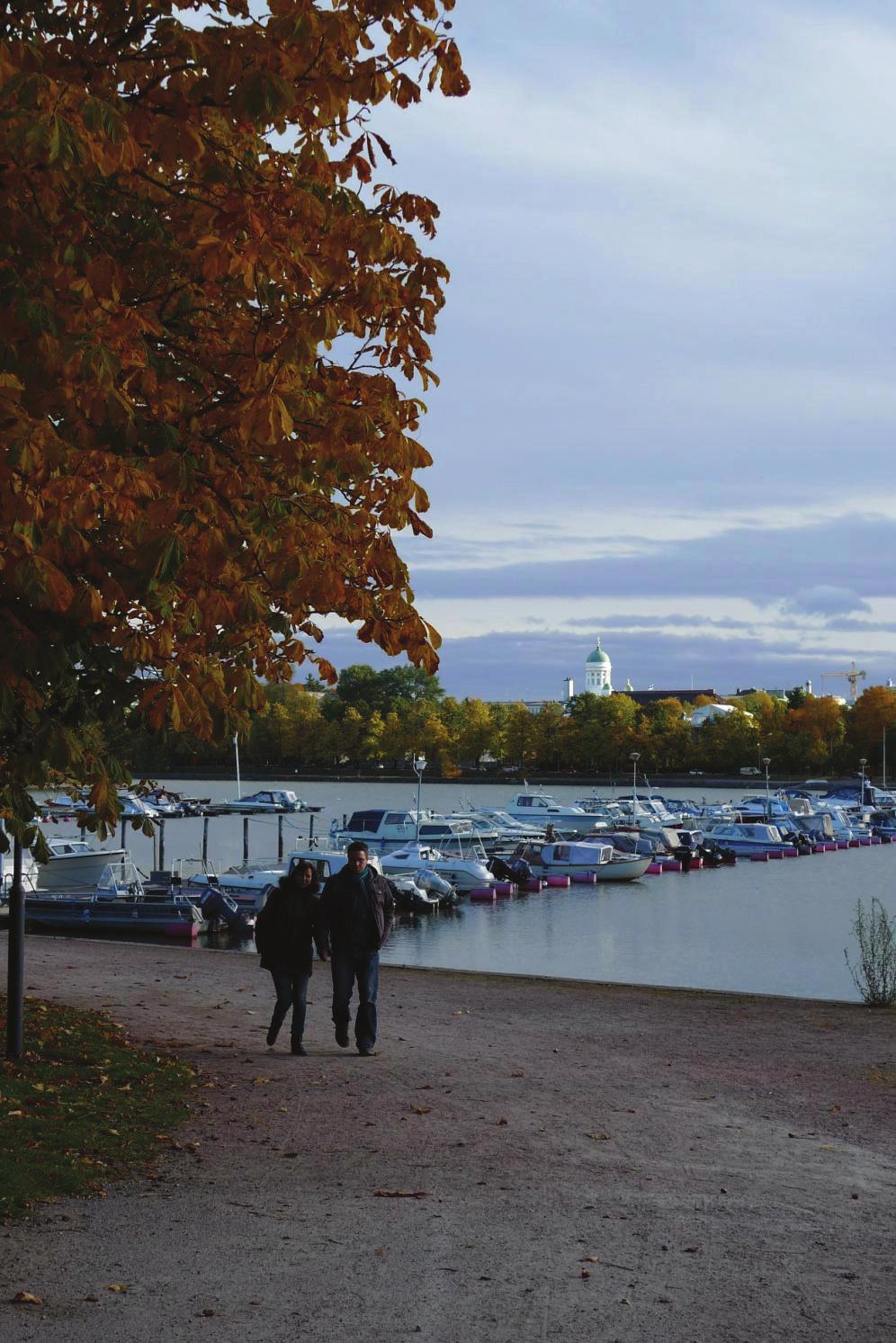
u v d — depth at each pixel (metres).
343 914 14.42
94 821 11.05
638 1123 11.15
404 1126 10.78
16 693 7.68
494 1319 6.36
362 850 14.65
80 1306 6.42
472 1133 10.59
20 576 6.13
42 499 6.30
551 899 57.41
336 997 14.41
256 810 123.62
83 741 9.24
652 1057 14.60
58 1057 13.47
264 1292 6.70
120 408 6.29
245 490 7.70
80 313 6.44
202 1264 7.14
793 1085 13.09
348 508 8.33
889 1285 6.95
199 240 7.22
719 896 58.84
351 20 7.33
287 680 9.87
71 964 22.95
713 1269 7.18
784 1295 6.76
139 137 6.80
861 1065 14.20
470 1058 14.31
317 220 7.38
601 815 89.94
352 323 7.62
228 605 7.27
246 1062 13.77
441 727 187.38
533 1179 9.10
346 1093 12.18
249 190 7.33
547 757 185.50
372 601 8.05
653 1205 8.48
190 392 7.49
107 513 7.17
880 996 19.36
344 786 182.38
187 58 6.96
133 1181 8.97
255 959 24.42
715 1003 18.97
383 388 7.97
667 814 99.44
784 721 180.50
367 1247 7.49
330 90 7.21
